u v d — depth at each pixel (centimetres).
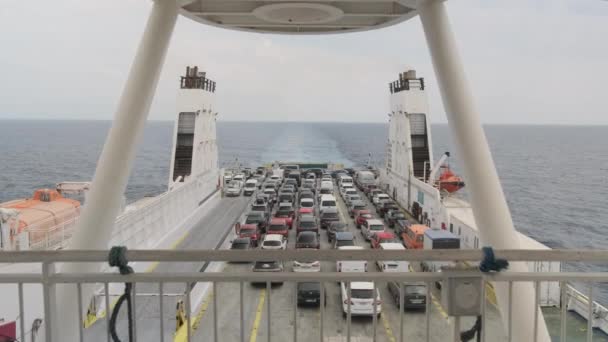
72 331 555
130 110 652
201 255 303
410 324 1305
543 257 301
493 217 630
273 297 1562
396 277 309
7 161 8962
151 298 1398
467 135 652
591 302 313
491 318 1239
